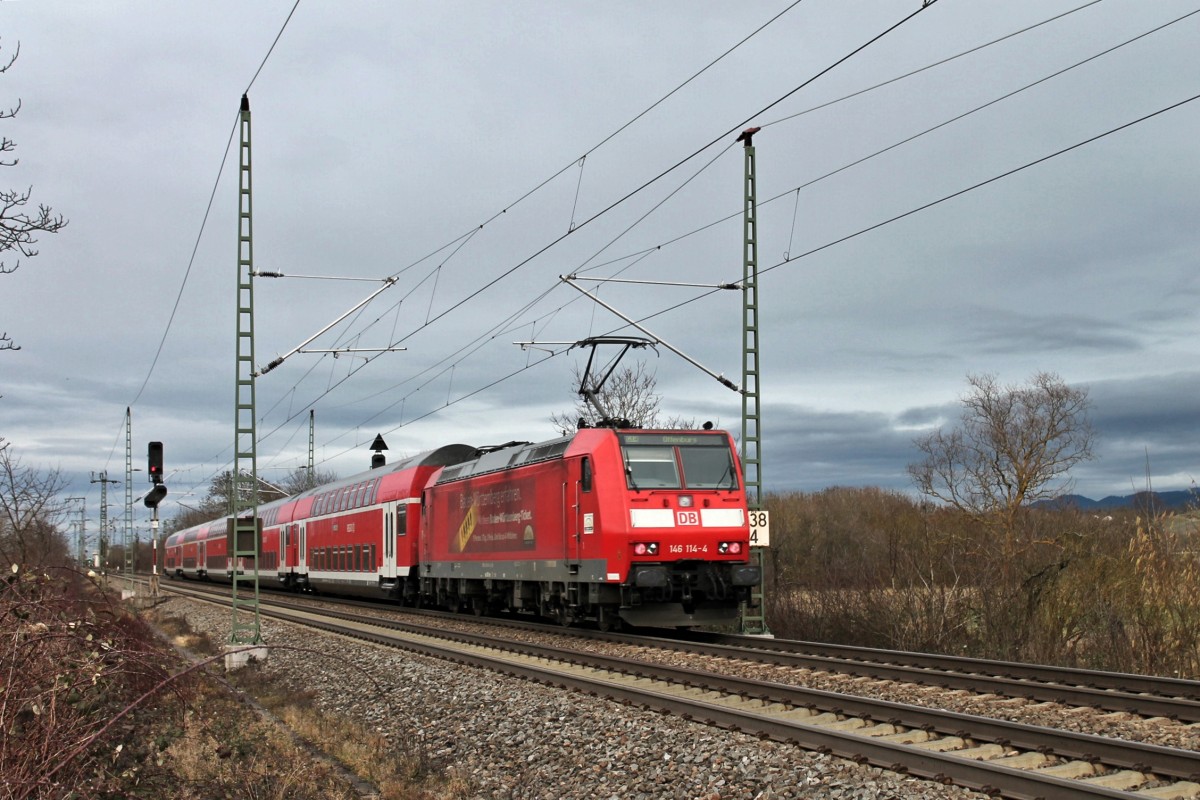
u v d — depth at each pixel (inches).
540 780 383.9
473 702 530.9
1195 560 681.0
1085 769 343.3
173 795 364.2
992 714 454.9
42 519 542.0
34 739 307.0
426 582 1226.0
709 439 813.2
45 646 326.0
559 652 685.3
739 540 784.9
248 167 823.1
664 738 411.2
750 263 807.1
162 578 3125.0
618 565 761.0
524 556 917.8
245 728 473.1
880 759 355.9
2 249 363.3
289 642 868.6
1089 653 679.7
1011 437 1315.2
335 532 1584.6
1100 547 774.5
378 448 1720.0
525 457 938.1
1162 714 432.1
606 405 1502.2
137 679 421.1
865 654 655.1
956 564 828.6
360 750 446.3
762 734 402.6
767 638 753.0
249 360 819.4
